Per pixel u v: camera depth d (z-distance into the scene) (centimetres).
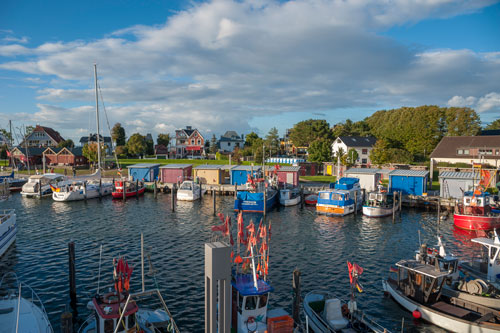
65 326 1520
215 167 7012
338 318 1777
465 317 1866
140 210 5041
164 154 12888
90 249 3186
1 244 2992
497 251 2217
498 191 5147
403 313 2064
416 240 3594
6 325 1688
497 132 8950
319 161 8900
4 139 11406
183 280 2512
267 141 11631
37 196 6166
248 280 1728
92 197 5981
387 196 5269
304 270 2736
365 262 2928
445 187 5309
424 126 9331
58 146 12694
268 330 1583
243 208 4938
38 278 2538
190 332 1869
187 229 3941
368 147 10206
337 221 4466
